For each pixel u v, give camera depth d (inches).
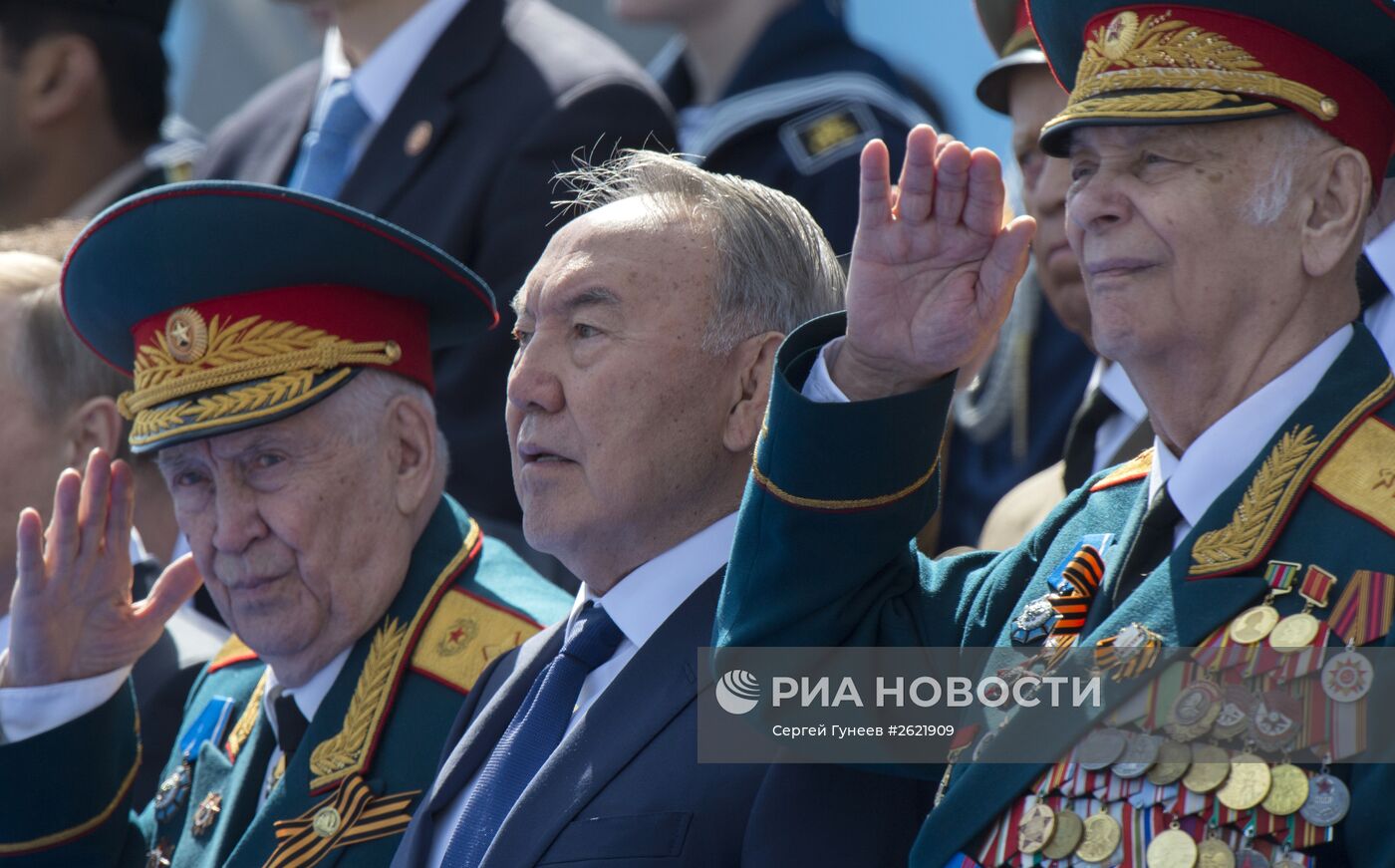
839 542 417.4
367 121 824.9
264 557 565.6
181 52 1284.4
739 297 489.1
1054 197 628.4
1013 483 807.7
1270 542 369.7
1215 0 382.3
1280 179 378.6
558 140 775.7
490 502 732.7
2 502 669.9
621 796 450.9
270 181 874.8
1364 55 381.1
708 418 486.0
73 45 913.5
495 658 546.3
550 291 493.7
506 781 483.5
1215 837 355.9
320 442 569.9
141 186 932.6
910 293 411.8
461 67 799.7
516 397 492.1
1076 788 372.8
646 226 494.6
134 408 587.5
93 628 608.1
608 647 491.5
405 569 582.2
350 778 543.8
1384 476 366.0
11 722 600.4
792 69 900.0
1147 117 380.8
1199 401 389.7
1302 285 381.1
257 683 619.8
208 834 582.6
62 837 597.3
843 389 420.5
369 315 581.0
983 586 430.0
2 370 671.8
